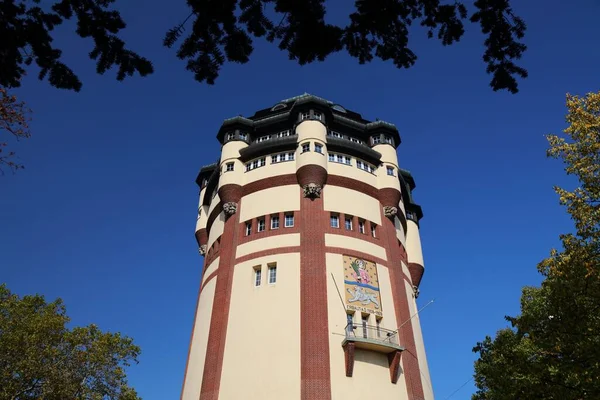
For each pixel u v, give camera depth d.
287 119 47.72
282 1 9.27
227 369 35.06
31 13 9.41
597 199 22.08
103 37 9.63
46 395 31.17
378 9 9.84
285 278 37.75
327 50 10.09
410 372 36.06
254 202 43.41
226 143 48.28
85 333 34.72
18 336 31.45
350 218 42.47
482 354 31.55
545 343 20.94
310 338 34.00
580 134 23.16
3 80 10.05
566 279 21.25
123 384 34.38
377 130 50.03
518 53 10.14
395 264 42.03
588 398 18.48
